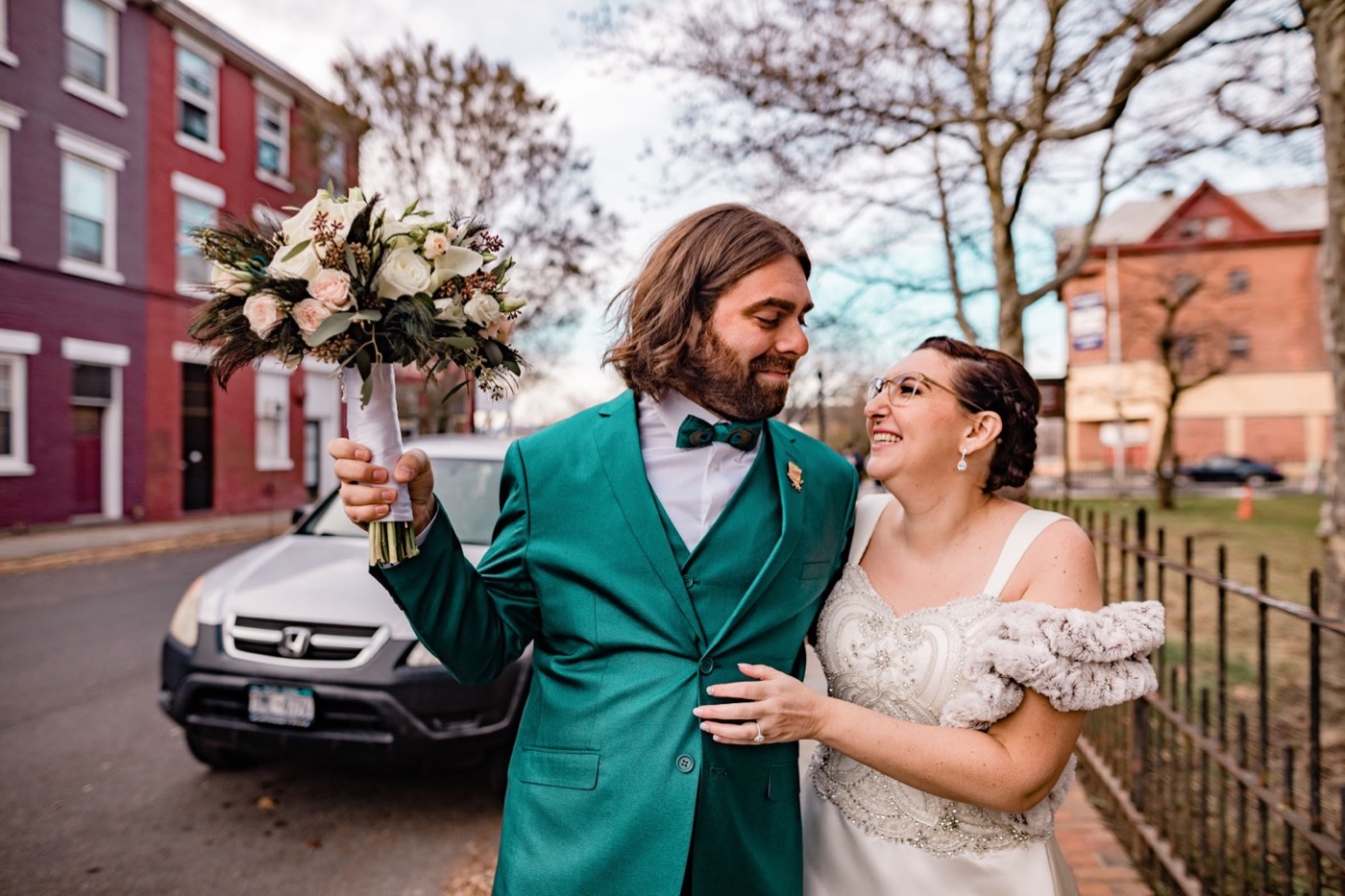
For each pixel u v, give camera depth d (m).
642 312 1.67
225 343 1.42
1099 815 3.32
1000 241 5.70
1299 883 2.64
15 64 13.10
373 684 3.24
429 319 1.32
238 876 3.05
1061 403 5.51
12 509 13.20
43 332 13.62
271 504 18.45
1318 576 2.10
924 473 1.61
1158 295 22.53
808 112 5.81
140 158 15.26
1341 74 3.02
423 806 3.67
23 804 3.66
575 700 1.50
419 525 1.46
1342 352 3.20
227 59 17.03
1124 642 1.34
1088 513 3.63
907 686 1.55
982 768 1.38
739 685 1.36
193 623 3.53
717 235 1.60
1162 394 32.66
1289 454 33.16
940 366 1.62
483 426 5.17
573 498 1.57
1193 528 14.70
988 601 1.54
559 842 1.43
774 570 1.54
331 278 1.29
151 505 15.59
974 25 5.62
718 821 1.41
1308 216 33.06
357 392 1.38
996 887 1.52
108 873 3.06
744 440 1.62
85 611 7.79
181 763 4.12
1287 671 5.18
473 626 1.51
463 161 13.99
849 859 1.63
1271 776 3.47
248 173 17.55
